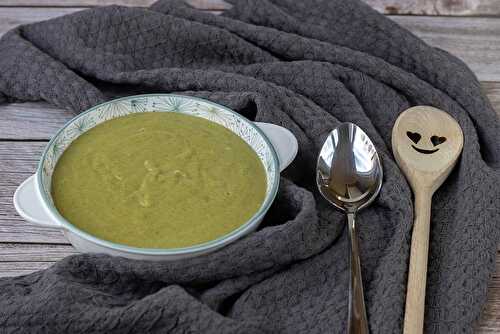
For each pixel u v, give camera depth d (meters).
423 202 0.55
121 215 0.51
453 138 0.60
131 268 0.48
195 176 0.54
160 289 0.49
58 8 0.77
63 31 0.67
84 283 0.49
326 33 0.71
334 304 0.49
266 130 0.57
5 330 0.46
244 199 0.52
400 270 0.50
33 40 0.68
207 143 0.57
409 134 0.60
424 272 0.50
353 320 0.47
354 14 0.72
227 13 0.74
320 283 0.50
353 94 0.65
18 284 0.49
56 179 0.53
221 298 0.49
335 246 0.53
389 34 0.70
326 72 0.64
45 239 0.54
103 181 0.53
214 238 0.50
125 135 0.57
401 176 0.56
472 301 0.49
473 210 0.54
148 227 0.50
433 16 0.77
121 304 0.48
